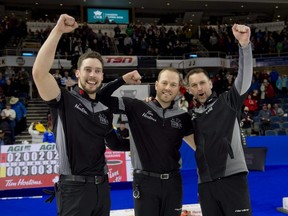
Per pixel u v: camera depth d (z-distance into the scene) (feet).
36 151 22.98
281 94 55.83
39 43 65.51
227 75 56.44
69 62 61.93
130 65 63.52
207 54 67.31
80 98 9.21
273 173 27.55
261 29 80.53
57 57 61.62
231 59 67.36
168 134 10.11
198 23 91.20
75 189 8.61
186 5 83.92
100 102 9.65
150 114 10.26
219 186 9.66
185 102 40.63
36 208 18.35
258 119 44.65
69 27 8.08
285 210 16.31
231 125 9.80
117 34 72.54
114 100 10.41
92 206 8.68
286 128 42.22
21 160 22.62
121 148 11.07
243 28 9.19
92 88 9.18
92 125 8.95
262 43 71.00
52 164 23.04
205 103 10.42
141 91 39.70
